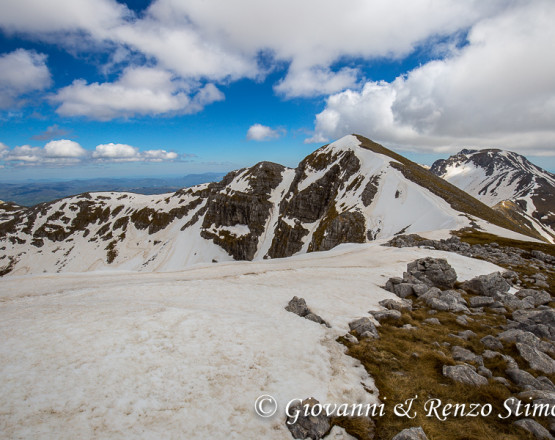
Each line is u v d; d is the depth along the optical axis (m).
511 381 13.77
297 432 10.28
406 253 51.66
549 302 27.78
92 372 12.42
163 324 17.19
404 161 165.00
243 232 186.12
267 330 17.81
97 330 16.00
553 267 45.06
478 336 18.61
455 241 63.75
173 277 36.81
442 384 13.21
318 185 164.50
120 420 10.18
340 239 109.12
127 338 15.30
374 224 109.00
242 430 10.26
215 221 199.38
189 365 13.50
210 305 22.22
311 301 24.30
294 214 166.38
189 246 195.75
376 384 13.29
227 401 11.49
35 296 26.59
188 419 10.49
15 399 10.59
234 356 14.58
